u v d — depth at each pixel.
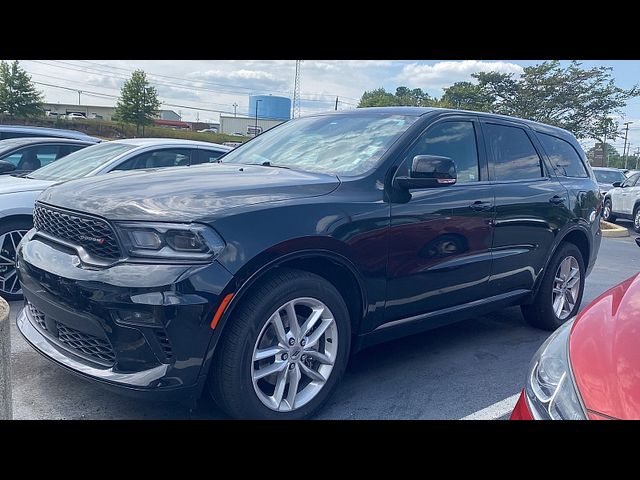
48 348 3.23
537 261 4.95
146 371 2.81
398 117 4.23
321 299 3.25
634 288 2.70
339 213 3.32
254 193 3.18
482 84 41.78
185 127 87.75
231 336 2.91
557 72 39.84
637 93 39.06
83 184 3.49
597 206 5.72
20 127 9.55
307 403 3.28
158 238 2.84
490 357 4.60
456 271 4.08
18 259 3.57
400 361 4.41
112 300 2.80
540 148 5.20
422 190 3.87
